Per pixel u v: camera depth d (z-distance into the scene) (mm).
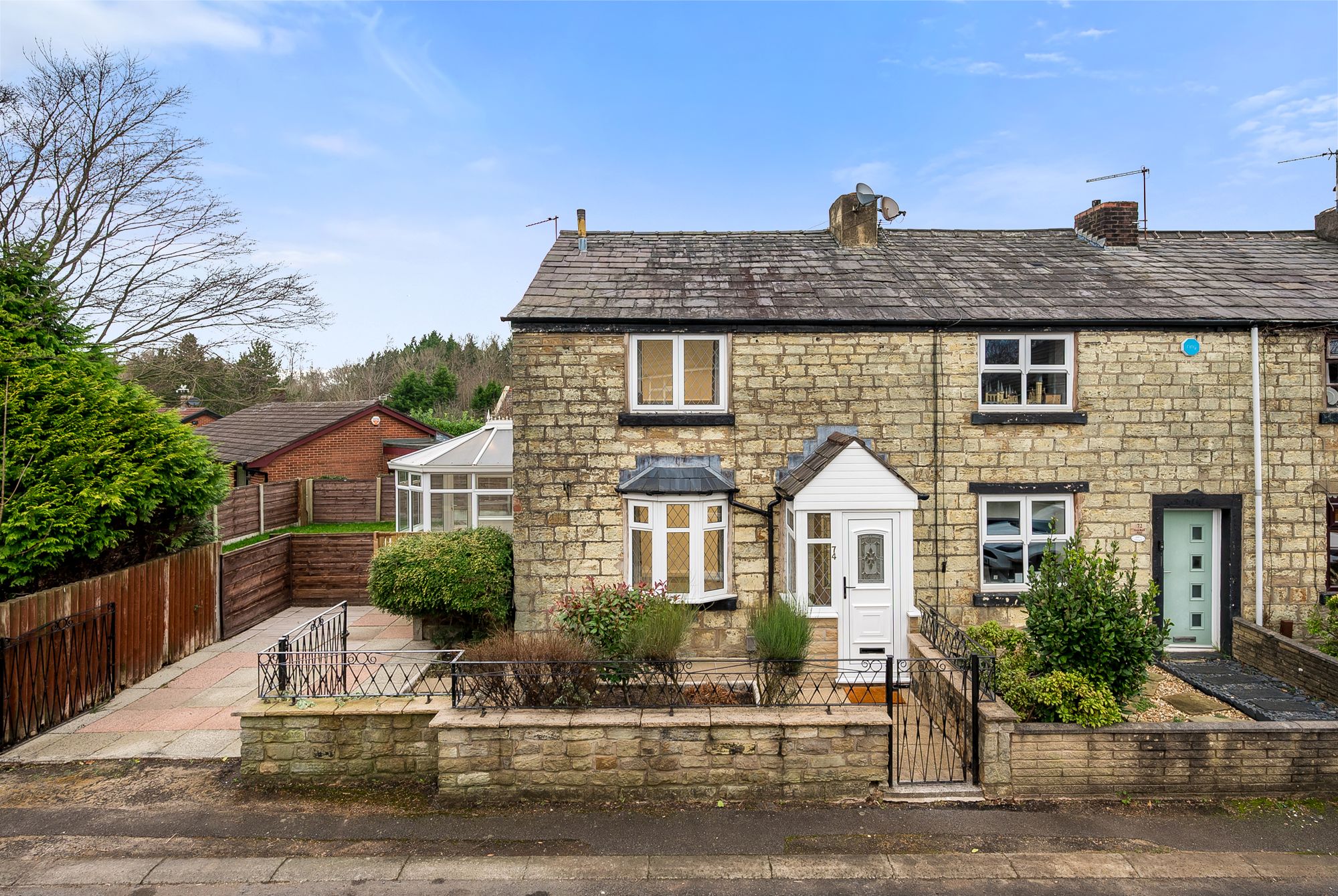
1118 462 11492
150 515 10930
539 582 11297
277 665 8406
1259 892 6133
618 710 7730
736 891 6152
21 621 8961
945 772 7918
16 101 16453
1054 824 7121
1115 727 7559
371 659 10742
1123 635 8016
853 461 10508
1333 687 9367
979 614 11359
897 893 6137
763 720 7496
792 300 11930
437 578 11367
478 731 7492
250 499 20281
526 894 6102
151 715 9727
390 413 28562
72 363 10875
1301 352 11633
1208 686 10000
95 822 7156
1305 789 7547
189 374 20484
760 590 11336
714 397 11641
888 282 12625
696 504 11031
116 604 10555
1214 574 11773
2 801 7523
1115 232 14500
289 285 20625
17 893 6039
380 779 7895
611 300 11719
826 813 7309
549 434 11328
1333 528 11656
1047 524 11625
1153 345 11547
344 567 16078
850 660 8078
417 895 6074
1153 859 6574
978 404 11484
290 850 6715
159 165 18453
